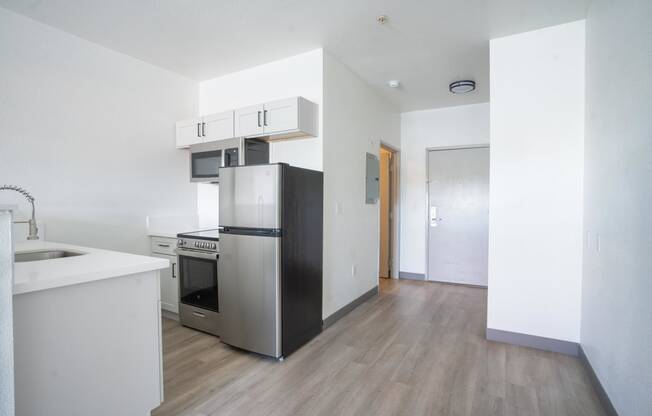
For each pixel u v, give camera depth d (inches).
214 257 108.7
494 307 107.2
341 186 130.0
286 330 96.0
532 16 94.2
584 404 74.4
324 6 91.6
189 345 104.4
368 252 155.0
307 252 105.8
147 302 59.3
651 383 52.0
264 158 128.4
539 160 100.8
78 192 111.7
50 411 47.3
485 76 140.5
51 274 48.3
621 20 67.1
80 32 107.3
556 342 99.6
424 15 95.1
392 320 127.4
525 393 78.4
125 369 56.1
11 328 39.6
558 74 98.5
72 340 49.5
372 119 156.7
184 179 146.6
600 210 79.9
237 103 138.3
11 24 95.7
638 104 58.4
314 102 117.5
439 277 189.0
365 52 119.0
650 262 53.0
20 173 98.5
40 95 102.1
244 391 78.9
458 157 183.8
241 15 96.5
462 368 90.0
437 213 189.0
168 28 104.6
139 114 128.9
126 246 125.2
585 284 92.1
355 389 79.9
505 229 105.0
